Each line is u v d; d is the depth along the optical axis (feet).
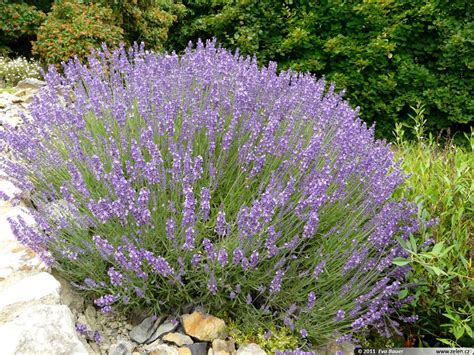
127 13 21.93
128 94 9.91
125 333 7.09
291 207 7.38
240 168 8.09
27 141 9.07
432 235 8.54
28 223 8.16
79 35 20.12
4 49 23.24
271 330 7.24
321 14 18.90
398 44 18.03
